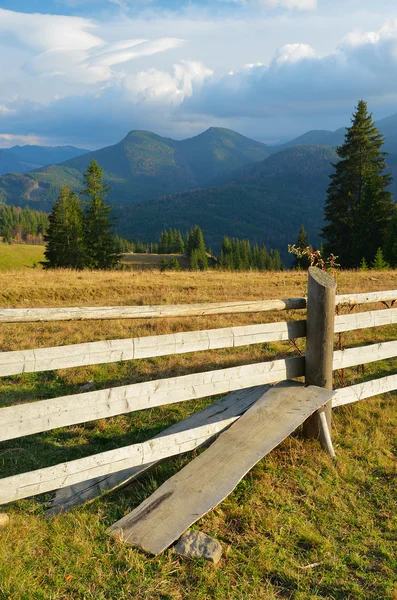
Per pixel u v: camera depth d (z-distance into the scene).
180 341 3.88
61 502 3.57
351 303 5.04
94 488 3.71
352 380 6.38
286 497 3.72
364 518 3.50
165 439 3.77
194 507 3.30
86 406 3.40
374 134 41.41
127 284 15.91
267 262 104.88
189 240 99.12
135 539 3.08
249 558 3.03
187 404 5.59
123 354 3.61
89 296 14.60
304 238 64.06
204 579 2.82
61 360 3.34
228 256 99.00
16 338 8.23
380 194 39.34
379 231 38.69
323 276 4.51
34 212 171.75
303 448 4.39
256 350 7.85
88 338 8.32
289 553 3.11
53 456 4.40
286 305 4.53
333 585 2.85
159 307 3.81
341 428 4.95
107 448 4.58
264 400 4.40
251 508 3.55
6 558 2.85
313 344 4.51
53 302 13.28
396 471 4.12
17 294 14.11
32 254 83.81
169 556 2.96
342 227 41.72
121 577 2.80
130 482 3.86
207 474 3.61
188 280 17.59
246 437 3.95
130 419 5.22
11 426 3.10
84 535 3.13
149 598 2.67
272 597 2.71
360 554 3.14
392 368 7.01
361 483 3.99
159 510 3.31
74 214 47.78
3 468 4.13
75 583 2.75
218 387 4.04
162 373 6.61
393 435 4.86
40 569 2.85
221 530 3.32
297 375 4.62
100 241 48.81
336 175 42.50
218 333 4.08
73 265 46.81
